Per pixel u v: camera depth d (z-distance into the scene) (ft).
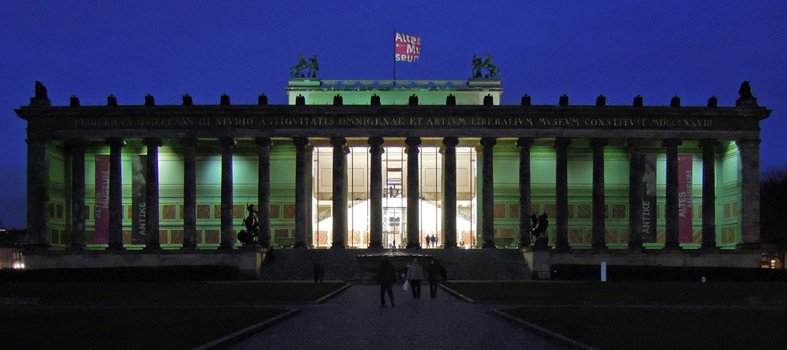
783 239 636.07
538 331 148.46
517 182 506.48
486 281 382.42
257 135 457.68
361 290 310.86
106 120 458.09
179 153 503.20
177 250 444.96
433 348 130.82
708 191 462.19
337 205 458.09
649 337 136.46
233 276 401.08
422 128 457.68
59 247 484.74
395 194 522.88
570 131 458.50
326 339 142.61
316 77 515.91
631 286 318.86
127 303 225.35
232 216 460.55
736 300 238.48
